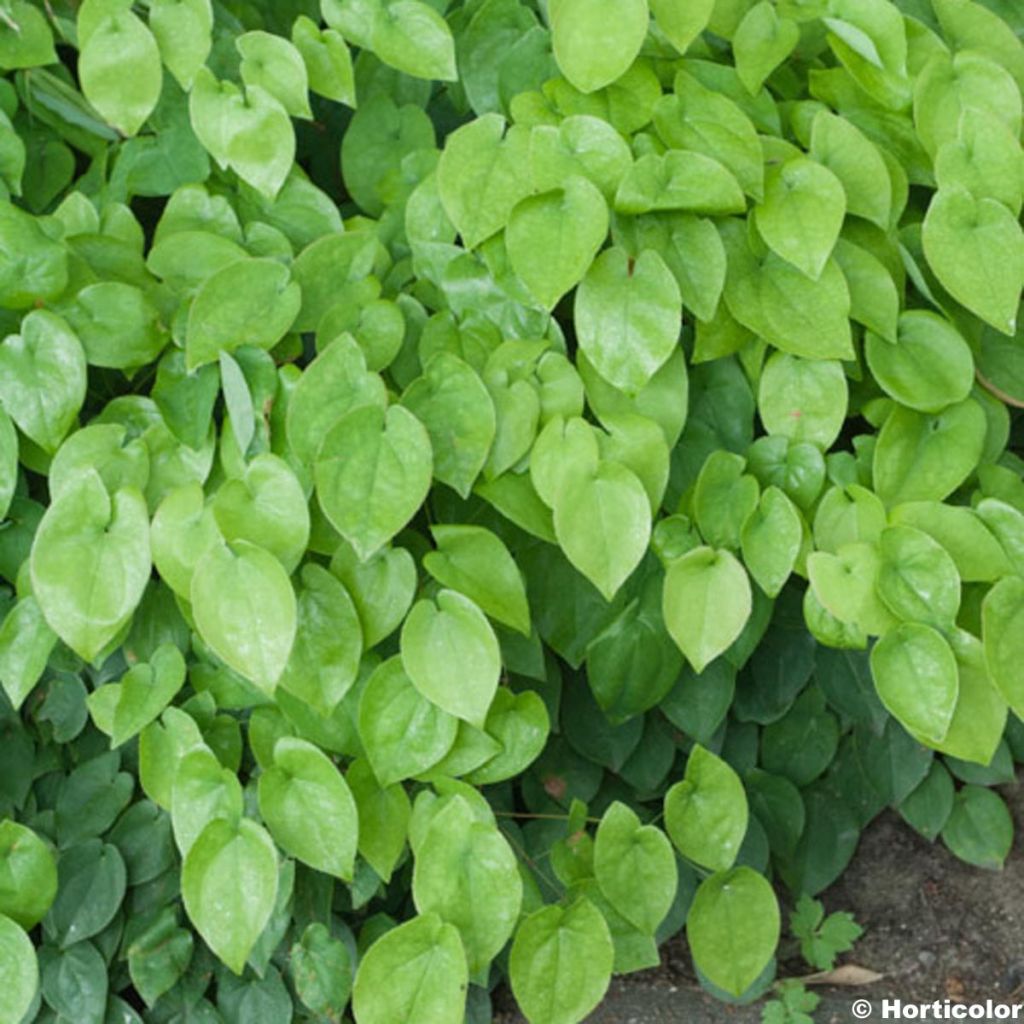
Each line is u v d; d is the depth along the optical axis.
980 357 1.67
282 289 1.59
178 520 1.55
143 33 1.62
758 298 1.60
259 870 1.56
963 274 1.59
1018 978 1.81
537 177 1.58
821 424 1.61
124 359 1.58
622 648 1.66
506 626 1.63
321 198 1.65
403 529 1.62
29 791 1.70
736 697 1.76
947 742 1.59
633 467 1.58
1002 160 1.62
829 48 1.72
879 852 1.86
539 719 1.62
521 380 1.59
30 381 1.57
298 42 1.65
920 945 1.82
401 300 1.62
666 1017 1.79
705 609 1.58
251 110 1.62
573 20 1.60
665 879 1.63
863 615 1.58
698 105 1.62
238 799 1.58
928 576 1.58
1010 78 1.65
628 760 1.76
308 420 1.55
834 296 1.60
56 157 1.70
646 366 1.56
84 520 1.55
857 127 1.67
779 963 1.82
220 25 1.69
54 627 1.54
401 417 1.54
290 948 1.71
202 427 1.58
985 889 1.84
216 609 1.53
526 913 1.68
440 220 1.63
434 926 1.58
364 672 1.61
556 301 1.55
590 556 1.56
